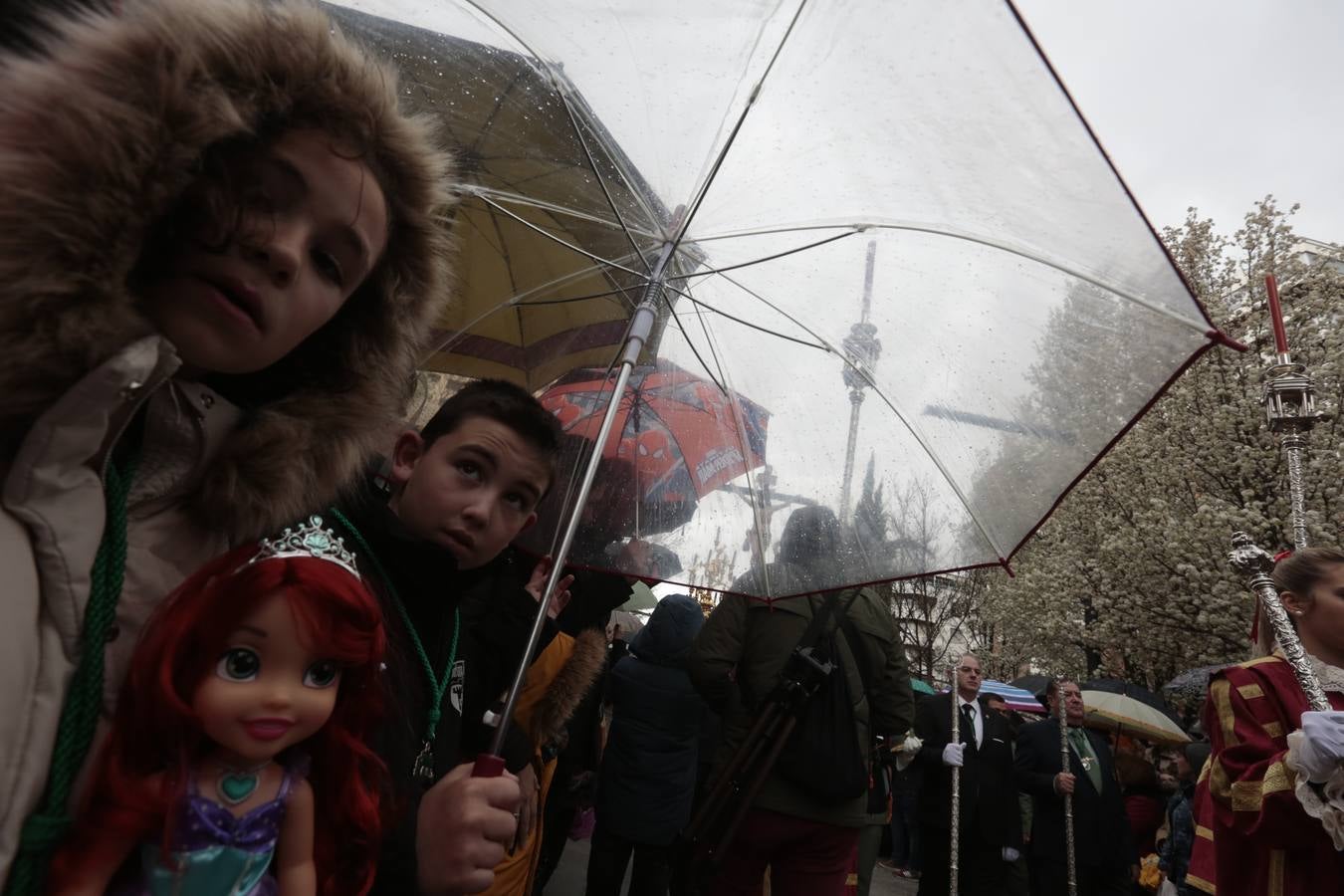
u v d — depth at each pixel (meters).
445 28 1.99
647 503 2.65
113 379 0.84
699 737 5.14
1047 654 21.30
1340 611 2.85
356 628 1.02
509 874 2.66
